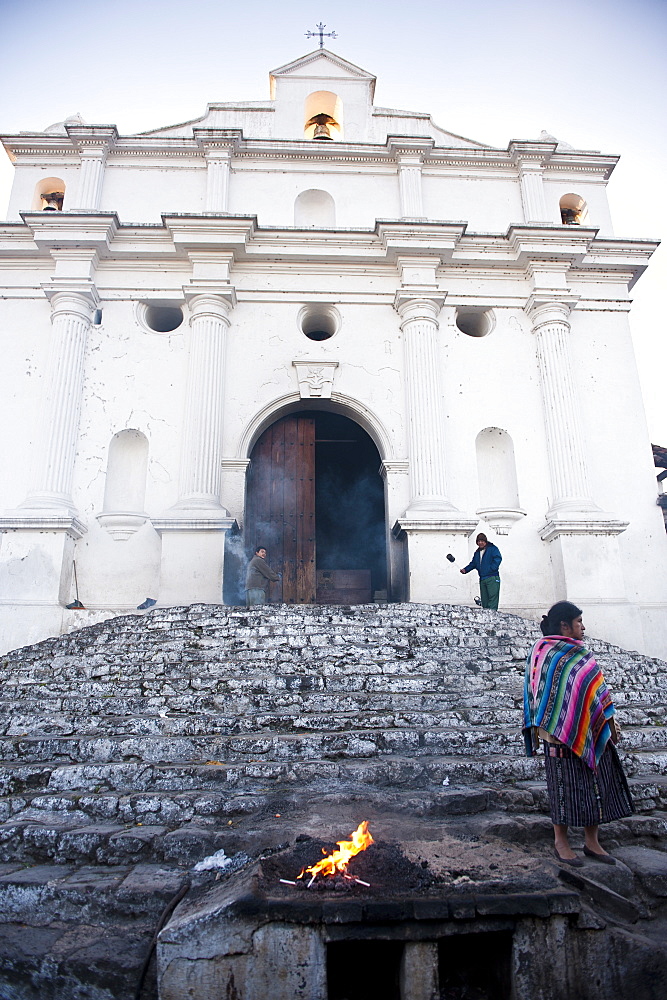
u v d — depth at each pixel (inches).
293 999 125.6
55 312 529.0
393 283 572.4
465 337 564.4
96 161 583.8
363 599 581.0
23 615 449.7
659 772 224.8
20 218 572.7
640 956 135.0
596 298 581.0
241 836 173.8
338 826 173.0
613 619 474.6
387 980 134.3
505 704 265.9
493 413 545.6
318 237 560.7
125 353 538.6
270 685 268.8
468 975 136.1
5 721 241.9
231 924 128.6
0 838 180.4
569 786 161.5
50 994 134.4
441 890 136.6
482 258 572.4
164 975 127.3
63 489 490.9
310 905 129.3
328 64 645.3
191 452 501.7
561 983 130.0
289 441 565.0
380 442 544.4
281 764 210.2
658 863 167.0
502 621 378.0
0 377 524.4
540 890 137.5
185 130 618.5
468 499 522.6
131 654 310.5
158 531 476.4
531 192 606.5
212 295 538.3
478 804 192.5
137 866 171.0
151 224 545.0
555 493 519.8
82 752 223.0
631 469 536.7
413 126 638.5
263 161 605.3
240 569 498.9
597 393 554.9
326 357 549.0
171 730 237.0
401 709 260.2
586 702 163.6
